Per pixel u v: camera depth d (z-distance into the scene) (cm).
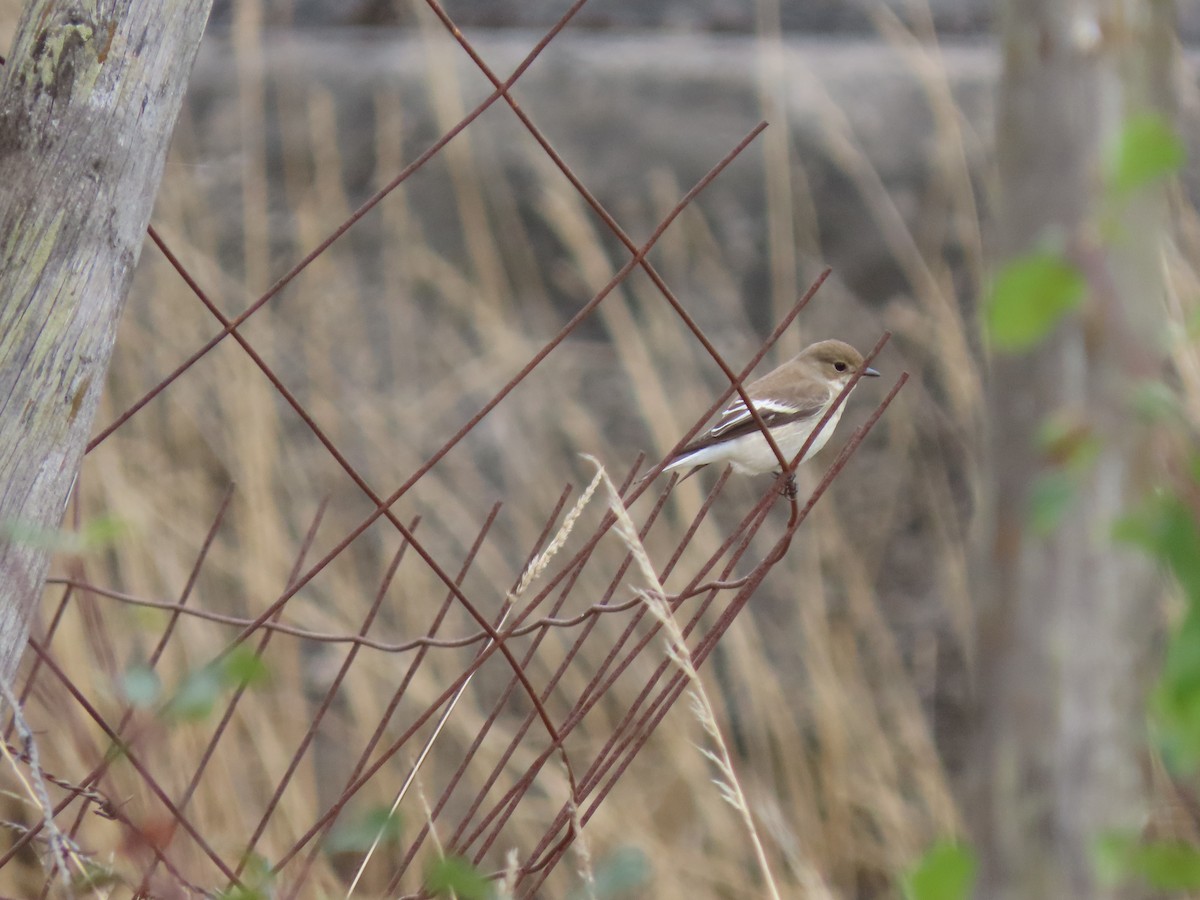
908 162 1284
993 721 458
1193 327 302
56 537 341
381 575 1188
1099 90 427
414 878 899
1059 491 323
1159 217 361
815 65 1338
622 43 1388
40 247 443
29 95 448
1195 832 466
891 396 551
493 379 1255
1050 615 441
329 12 1445
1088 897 441
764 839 1062
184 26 469
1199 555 276
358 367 1259
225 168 1324
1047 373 405
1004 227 441
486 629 516
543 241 1295
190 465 1159
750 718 1156
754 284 1274
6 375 438
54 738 781
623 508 486
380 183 1304
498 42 1392
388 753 508
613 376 1260
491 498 1225
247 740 989
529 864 505
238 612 1089
